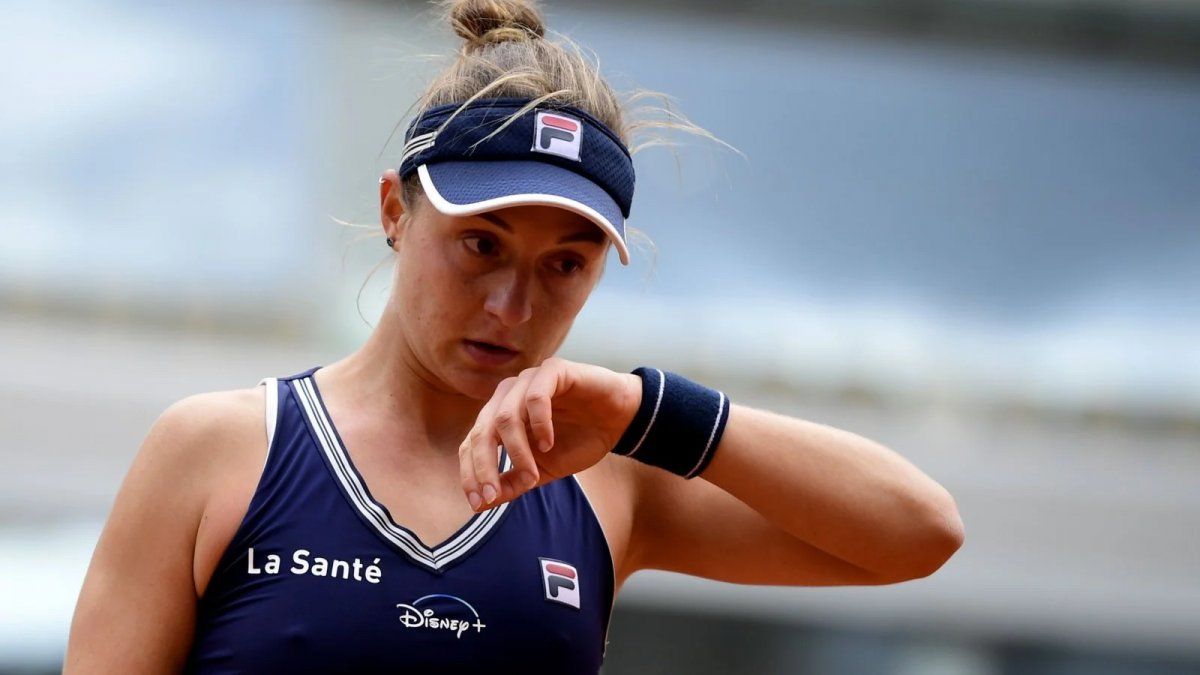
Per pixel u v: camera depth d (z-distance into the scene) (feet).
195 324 76.74
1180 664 81.61
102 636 16.12
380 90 75.82
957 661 80.07
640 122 19.21
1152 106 81.10
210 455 16.60
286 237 76.79
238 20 75.56
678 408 17.70
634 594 77.05
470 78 17.57
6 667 61.72
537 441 16.29
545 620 16.88
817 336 79.66
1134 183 81.10
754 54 79.10
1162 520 81.30
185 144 76.02
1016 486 80.79
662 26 78.59
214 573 16.38
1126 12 80.38
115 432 73.97
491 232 16.47
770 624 77.97
